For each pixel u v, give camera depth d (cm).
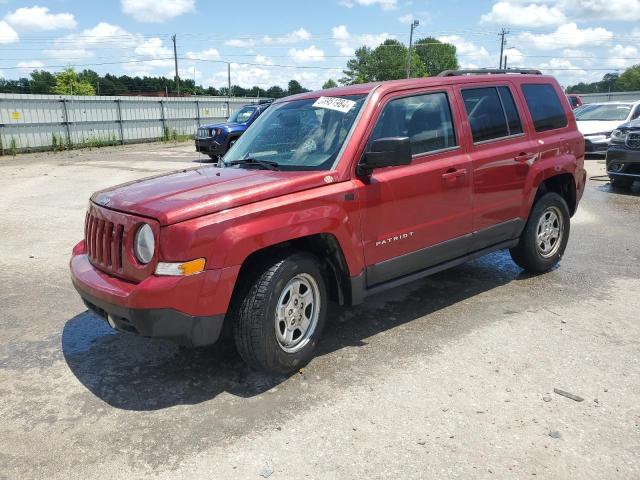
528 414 321
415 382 362
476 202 478
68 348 429
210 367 392
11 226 862
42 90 7812
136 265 334
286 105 480
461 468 276
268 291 347
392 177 412
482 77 504
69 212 973
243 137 492
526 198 525
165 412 335
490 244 509
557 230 575
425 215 439
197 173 419
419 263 446
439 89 461
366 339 431
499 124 505
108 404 346
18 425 324
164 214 322
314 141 418
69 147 2616
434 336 433
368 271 407
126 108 2927
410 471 274
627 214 884
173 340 334
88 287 353
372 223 402
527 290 532
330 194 375
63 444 305
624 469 272
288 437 306
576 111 1770
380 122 415
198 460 288
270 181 365
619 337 422
